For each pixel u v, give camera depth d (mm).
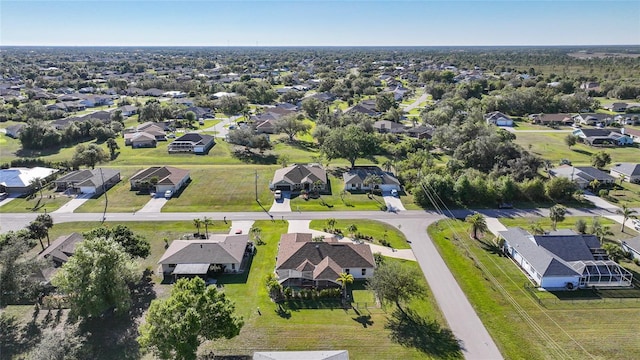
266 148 121750
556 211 69625
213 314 38531
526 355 41844
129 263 47875
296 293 51375
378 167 104188
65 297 48719
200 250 57844
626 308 49812
